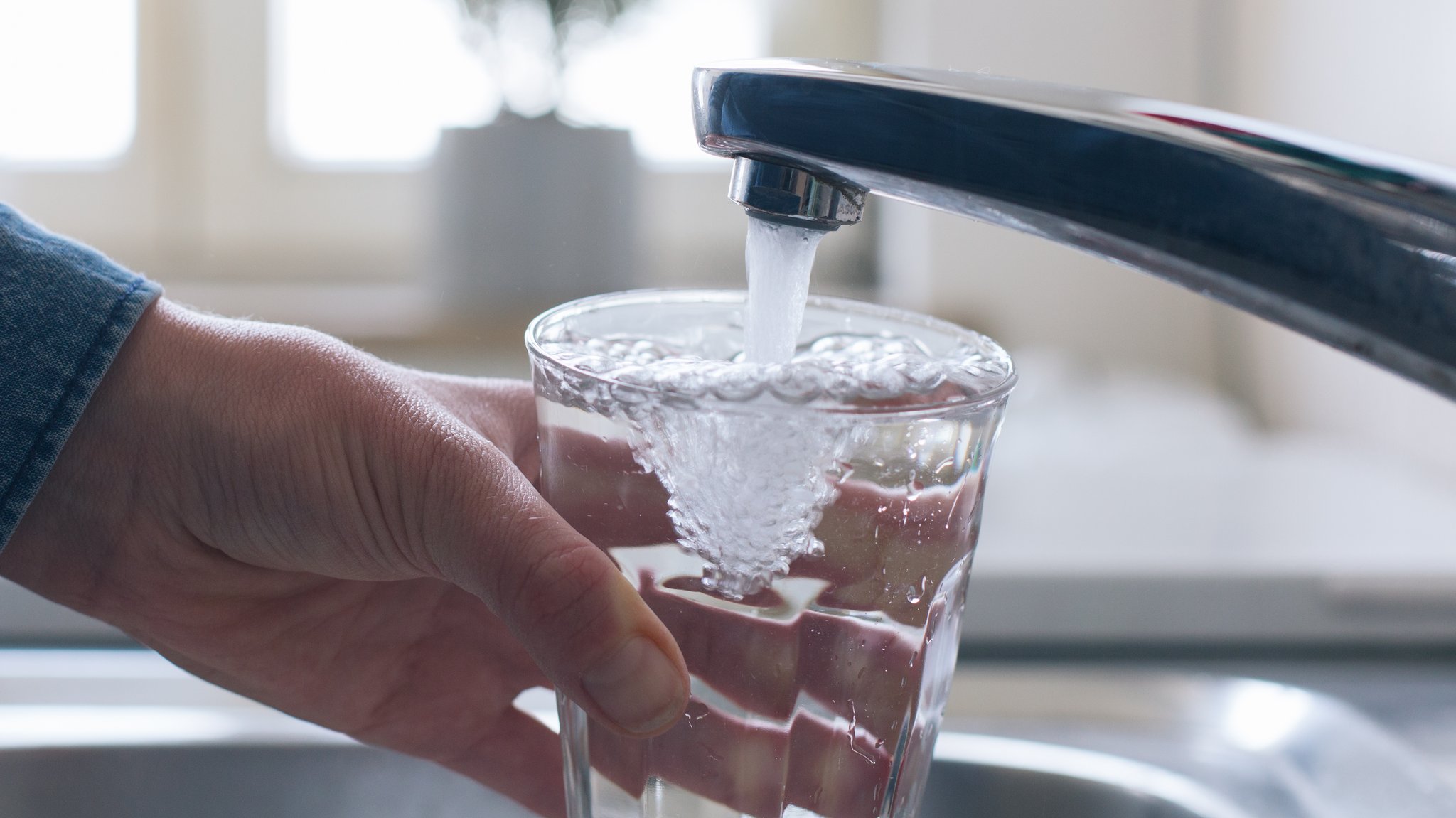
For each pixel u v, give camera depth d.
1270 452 1.03
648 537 0.40
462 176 1.07
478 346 1.11
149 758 0.55
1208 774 0.55
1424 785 0.52
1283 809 0.53
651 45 1.44
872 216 1.44
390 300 1.30
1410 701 0.59
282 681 0.53
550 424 0.41
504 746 0.54
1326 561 0.66
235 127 1.43
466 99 1.45
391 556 0.47
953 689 0.59
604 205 1.08
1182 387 1.23
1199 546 0.71
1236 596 0.64
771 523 0.39
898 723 0.41
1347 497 0.85
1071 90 0.39
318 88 1.44
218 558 0.50
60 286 0.47
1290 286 0.37
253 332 0.47
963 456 0.40
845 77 0.39
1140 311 1.36
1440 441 0.95
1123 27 1.31
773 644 0.40
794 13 1.45
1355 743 0.55
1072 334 1.37
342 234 1.46
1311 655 0.63
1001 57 1.32
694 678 0.40
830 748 0.40
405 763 0.56
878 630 0.40
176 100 1.42
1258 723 0.57
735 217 1.47
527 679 0.53
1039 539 0.72
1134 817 0.54
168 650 0.53
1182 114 0.38
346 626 0.52
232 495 0.47
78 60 1.41
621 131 1.07
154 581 0.50
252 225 1.45
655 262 1.46
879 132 0.39
